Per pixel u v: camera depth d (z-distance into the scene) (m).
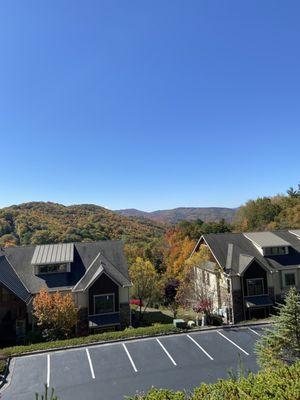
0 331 29.56
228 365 21.64
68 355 24.27
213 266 38.03
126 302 32.34
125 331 27.97
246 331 28.22
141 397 8.93
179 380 19.91
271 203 86.06
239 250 38.34
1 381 20.58
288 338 14.90
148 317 36.44
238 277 35.25
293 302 15.63
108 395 18.53
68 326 28.83
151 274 38.19
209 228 70.19
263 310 35.22
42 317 28.38
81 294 31.72
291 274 36.72
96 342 26.20
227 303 35.66
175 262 53.69
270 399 7.55
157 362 22.56
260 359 15.59
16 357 24.17
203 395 8.41
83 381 20.31
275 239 39.16
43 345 25.58
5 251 35.88
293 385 7.93
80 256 35.72
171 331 28.14
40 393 19.02
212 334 27.69
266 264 36.41
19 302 30.06
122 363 22.62
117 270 33.88
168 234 76.69
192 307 36.38
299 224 70.06
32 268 34.06
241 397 7.83
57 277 33.19
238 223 90.75
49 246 36.22
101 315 31.62
